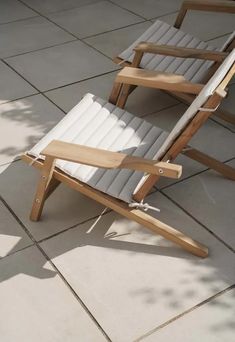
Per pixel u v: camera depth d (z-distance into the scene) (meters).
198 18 5.14
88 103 3.05
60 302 2.49
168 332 2.38
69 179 2.67
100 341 2.34
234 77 4.18
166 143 2.53
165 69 3.54
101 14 5.16
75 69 4.27
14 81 4.10
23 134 3.54
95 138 2.84
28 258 2.69
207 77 3.46
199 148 3.45
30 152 2.70
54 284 2.56
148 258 2.70
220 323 2.42
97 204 2.99
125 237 2.80
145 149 2.86
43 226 2.85
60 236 2.80
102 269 2.64
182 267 2.66
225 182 3.17
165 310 2.47
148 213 2.95
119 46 4.61
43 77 4.15
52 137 2.79
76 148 2.50
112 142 2.85
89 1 5.43
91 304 2.48
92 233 2.82
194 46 3.78
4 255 2.70
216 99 2.32
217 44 4.70
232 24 5.04
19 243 2.76
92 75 4.19
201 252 2.69
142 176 2.70
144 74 3.05
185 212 2.97
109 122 2.97
